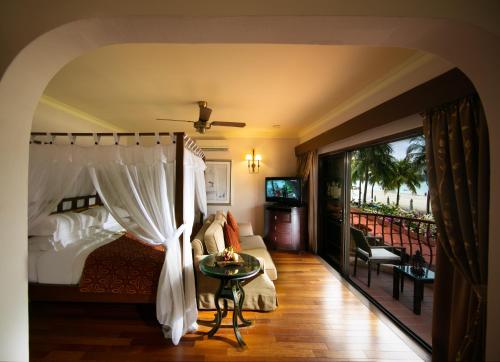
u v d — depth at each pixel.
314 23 1.04
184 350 2.00
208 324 2.37
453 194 1.55
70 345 2.06
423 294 2.96
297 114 3.74
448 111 1.58
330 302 2.79
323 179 4.57
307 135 4.80
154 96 2.93
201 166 3.50
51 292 2.26
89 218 2.89
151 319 2.43
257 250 3.44
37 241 2.34
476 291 1.36
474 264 1.40
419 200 3.43
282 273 3.65
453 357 1.52
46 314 2.49
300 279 3.43
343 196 3.65
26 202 1.09
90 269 2.26
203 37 1.15
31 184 2.21
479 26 1.00
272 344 2.08
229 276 2.08
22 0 0.98
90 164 2.20
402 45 1.21
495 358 1.14
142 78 2.40
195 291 2.45
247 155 5.34
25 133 1.07
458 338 1.50
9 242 1.03
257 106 3.31
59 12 0.98
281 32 1.11
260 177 5.42
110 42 1.15
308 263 4.09
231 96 2.93
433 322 1.71
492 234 1.14
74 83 2.53
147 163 2.21
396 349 2.03
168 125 4.54
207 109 2.98
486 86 1.13
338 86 2.58
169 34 1.12
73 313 2.51
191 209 2.62
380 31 1.10
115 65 2.13
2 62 0.98
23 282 1.08
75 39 1.07
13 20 0.98
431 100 1.68
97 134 2.24
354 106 2.98
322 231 4.57
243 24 1.04
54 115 3.17
